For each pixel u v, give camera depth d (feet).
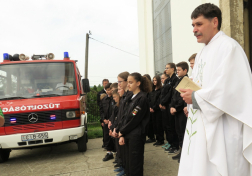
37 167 12.88
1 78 14.92
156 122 15.33
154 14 25.13
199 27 5.03
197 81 5.31
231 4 11.96
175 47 18.71
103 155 14.46
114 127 10.28
